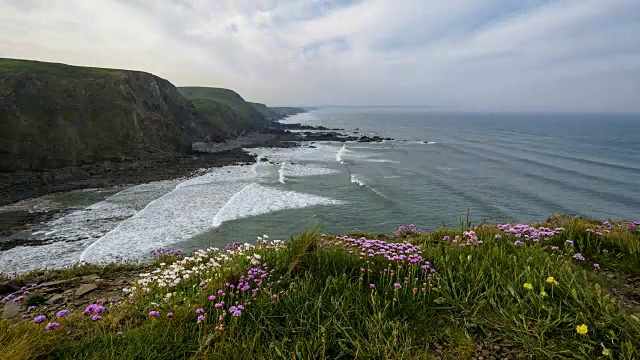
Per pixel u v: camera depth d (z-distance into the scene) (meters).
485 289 4.16
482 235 6.32
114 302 4.73
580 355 3.02
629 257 5.08
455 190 34.31
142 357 3.12
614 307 3.58
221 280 4.53
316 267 4.95
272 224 23.81
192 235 21.41
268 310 3.92
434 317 3.79
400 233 8.94
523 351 3.20
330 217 25.58
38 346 3.19
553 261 4.79
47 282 6.19
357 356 3.20
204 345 3.28
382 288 4.34
